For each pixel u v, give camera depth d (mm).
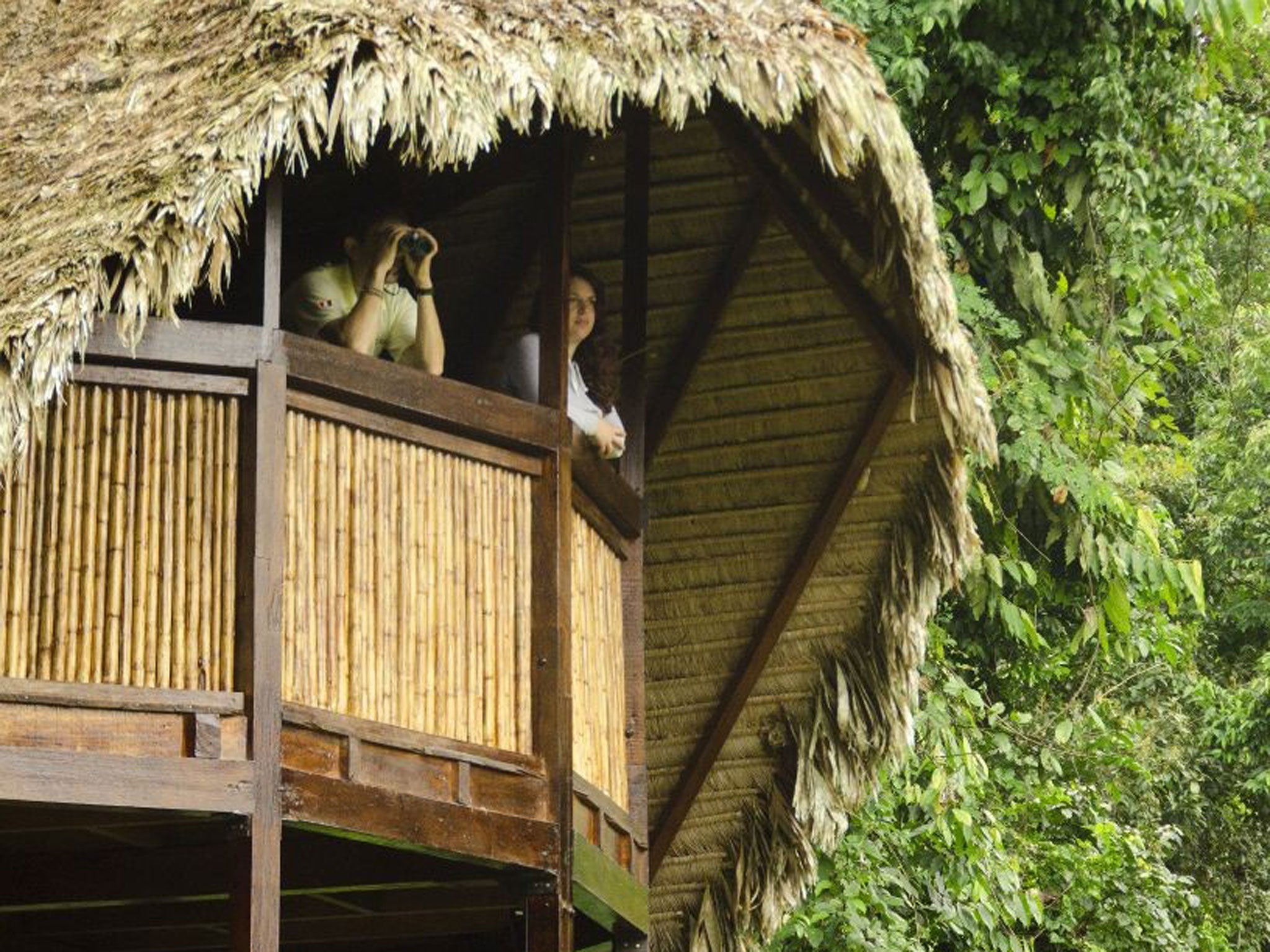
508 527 16875
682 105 16484
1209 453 43906
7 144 17375
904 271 18641
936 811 26781
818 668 21375
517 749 16531
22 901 17484
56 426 15047
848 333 20578
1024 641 30062
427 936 19797
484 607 16562
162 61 17062
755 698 21578
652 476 21344
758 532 21250
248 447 15320
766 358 20844
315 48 15117
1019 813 30469
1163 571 29016
